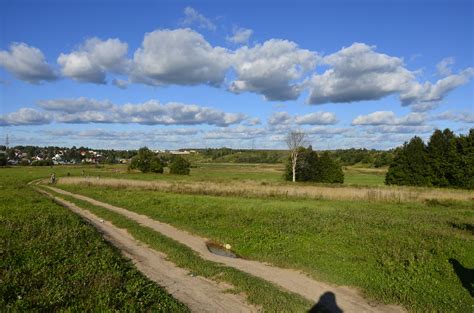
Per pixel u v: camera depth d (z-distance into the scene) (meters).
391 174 59.78
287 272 12.16
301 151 70.25
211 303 9.21
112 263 11.72
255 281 10.80
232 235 17.47
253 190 38.22
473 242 15.21
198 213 23.78
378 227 18.73
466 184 50.41
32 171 92.69
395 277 11.23
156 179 63.44
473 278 11.09
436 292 10.11
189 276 11.41
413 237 16.20
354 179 81.00
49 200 29.36
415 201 33.06
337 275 11.55
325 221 20.36
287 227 18.72
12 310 7.62
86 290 9.02
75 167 120.62
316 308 9.10
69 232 15.65
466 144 51.41
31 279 9.56
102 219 22.55
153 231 18.39
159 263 12.81
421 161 56.88
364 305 9.43
